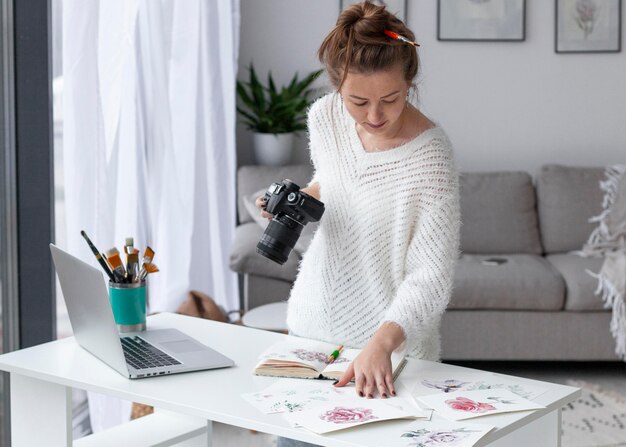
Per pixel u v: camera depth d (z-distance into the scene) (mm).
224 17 4582
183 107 4012
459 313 4242
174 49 3924
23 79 2707
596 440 3436
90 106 2824
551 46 5266
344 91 1797
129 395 1830
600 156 5328
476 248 4816
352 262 1979
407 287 1883
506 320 4238
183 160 4051
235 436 3557
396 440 1585
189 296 3916
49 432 2066
